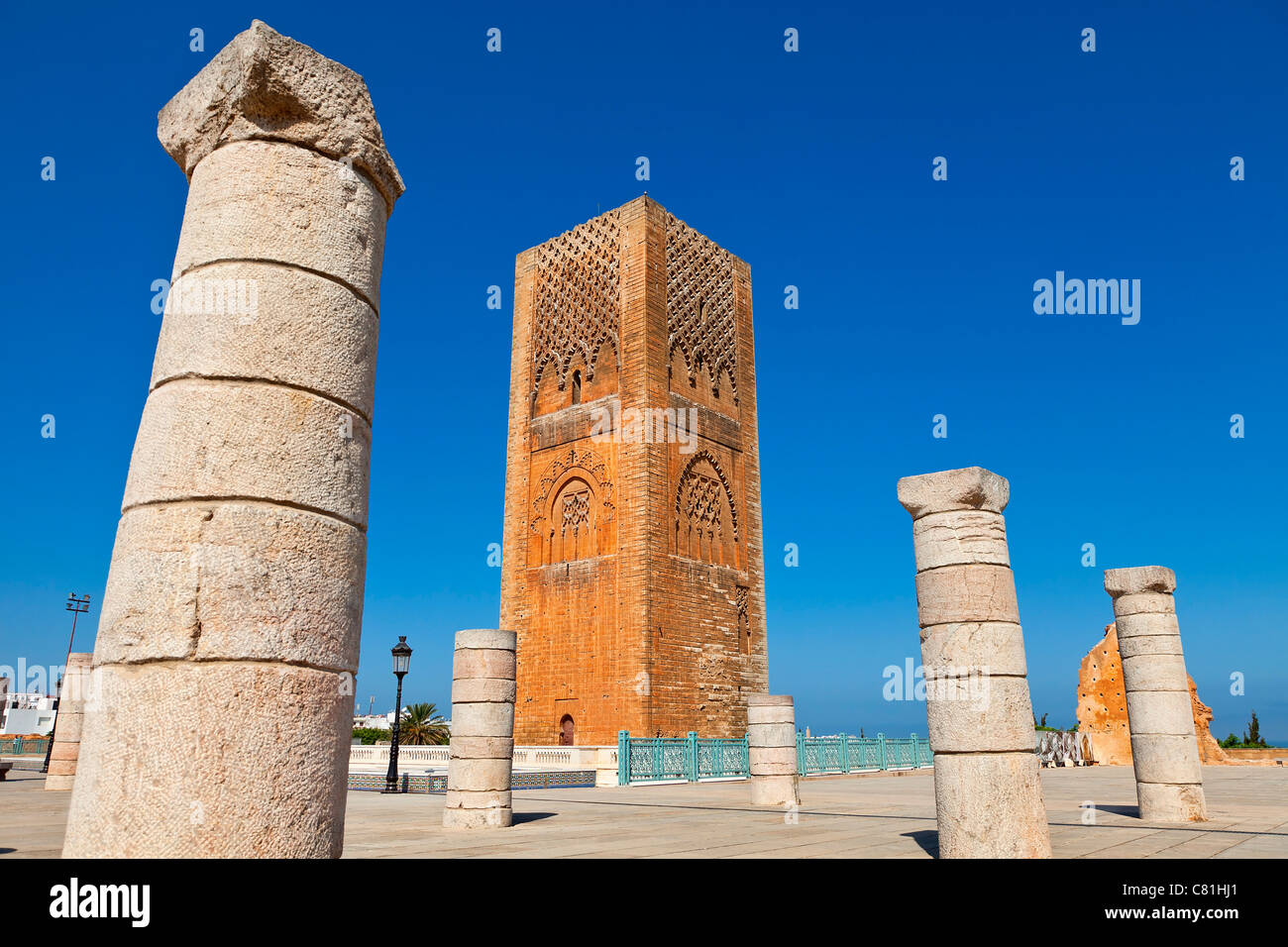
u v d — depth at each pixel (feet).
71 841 12.94
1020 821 28.81
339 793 14.24
